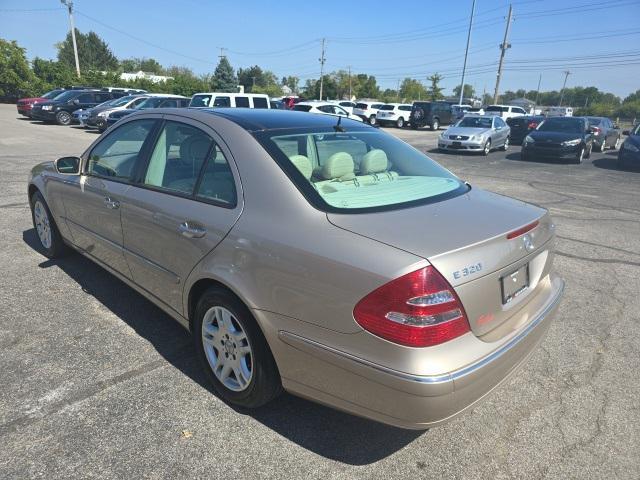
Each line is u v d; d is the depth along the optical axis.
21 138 16.08
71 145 14.56
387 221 2.27
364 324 2.01
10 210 6.69
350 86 80.19
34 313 3.73
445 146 17.97
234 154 2.69
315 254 2.16
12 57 38.72
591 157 18.19
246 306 2.46
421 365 1.94
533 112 57.78
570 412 2.80
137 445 2.43
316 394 2.28
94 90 24.23
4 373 2.97
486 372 2.09
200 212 2.72
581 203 8.95
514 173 13.12
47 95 25.86
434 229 2.21
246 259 2.41
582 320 3.96
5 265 4.66
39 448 2.38
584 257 5.62
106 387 2.87
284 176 2.48
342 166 2.72
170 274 2.97
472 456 2.45
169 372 3.05
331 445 2.49
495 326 2.26
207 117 3.00
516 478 2.32
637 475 2.35
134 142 3.46
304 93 81.75
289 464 2.35
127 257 3.42
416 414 2.00
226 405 2.76
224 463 2.34
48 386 2.86
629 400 2.92
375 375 2.01
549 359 3.36
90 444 2.42
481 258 2.12
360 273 2.02
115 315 3.74
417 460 2.41
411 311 1.93
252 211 2.48
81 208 3.93
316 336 2.17
